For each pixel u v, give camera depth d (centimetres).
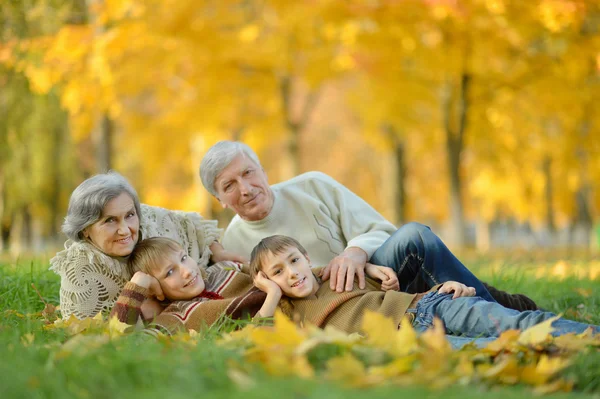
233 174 406
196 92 1502
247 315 352
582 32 1258
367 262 392
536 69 1384
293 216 426
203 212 1875
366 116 1514
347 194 436
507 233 3406
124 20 1256
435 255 378
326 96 2473
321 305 354
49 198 1689
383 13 1234
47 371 216
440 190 2714
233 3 1373
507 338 268
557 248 1791
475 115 1513
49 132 1547
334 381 214
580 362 255
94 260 363
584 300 483
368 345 259
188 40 1348
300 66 1452
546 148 1705
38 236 2025
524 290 533
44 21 1166
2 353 242
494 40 1304
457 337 312
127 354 238
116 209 360
